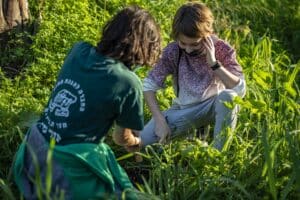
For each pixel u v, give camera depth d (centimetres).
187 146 421
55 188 331
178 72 427
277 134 417
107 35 338
